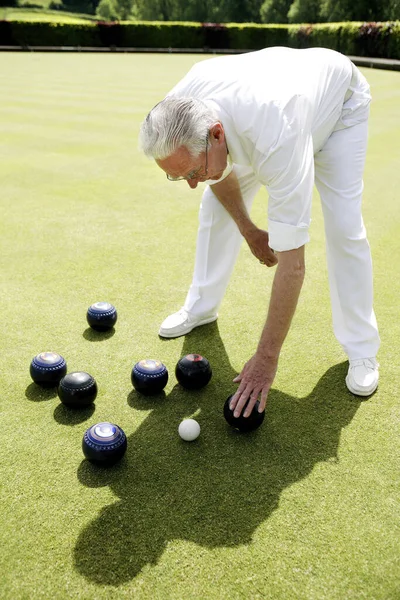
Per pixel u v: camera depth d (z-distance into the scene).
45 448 2.31
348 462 2.26
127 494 2.09
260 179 2.08
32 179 6.10
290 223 2.03
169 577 1.77
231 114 2.00
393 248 4.32
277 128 1.94
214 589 1.74
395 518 2.00
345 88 2.39
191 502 2.06
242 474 2.20
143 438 2.39
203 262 3.04
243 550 1.87
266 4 41.03
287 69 2.13
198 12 44.62
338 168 2.46
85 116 9.70
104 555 1.84
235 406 2.34
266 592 1.73
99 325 3.10
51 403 2.59
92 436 2.17
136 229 4.70
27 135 8.17
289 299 2.10
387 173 6.37
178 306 3.46
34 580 1.76
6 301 3.46
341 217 2.49
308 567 1.81
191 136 1.91
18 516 1.98
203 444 2.36
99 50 28.80
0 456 2.26
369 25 21.83
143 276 3.84
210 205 2.87
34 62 21.53
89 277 3.81
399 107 10.71
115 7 53.94
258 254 2.94
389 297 3.57
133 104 11.06
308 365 2.91
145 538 1.91
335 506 2.05
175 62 22.14
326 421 2.50
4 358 2.90
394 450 2.33
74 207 5.23
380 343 2.98
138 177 6.23
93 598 1.70
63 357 2.91
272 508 2.04
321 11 34.44
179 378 2.63
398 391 2.71
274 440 2.38
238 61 2.17
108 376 2.79
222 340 3.12
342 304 2.71
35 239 4.45
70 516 1.99
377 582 1.76
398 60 19.98
